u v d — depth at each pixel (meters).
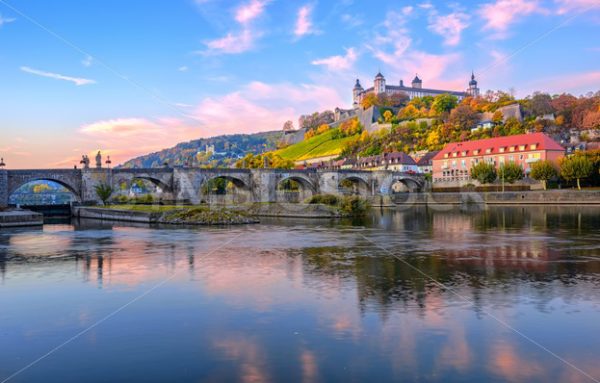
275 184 133.25
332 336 19.64
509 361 17.08
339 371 16.34
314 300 25.28
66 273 34.09
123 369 16.78
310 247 47.03
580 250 43.03
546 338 19.28
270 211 98.81
